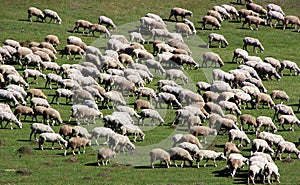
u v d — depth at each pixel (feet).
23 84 253.24
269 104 253.03
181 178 184.65
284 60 306.35
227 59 307.58
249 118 226.79
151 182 180.04
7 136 211.61
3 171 183.83
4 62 279.69
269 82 285.64
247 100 251.80
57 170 187.32
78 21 325.01
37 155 199.00
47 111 222.48
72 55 296.71
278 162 204.74
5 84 251.60
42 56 280.10
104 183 177.27
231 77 272.51
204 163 200.23
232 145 205.26
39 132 209.26
